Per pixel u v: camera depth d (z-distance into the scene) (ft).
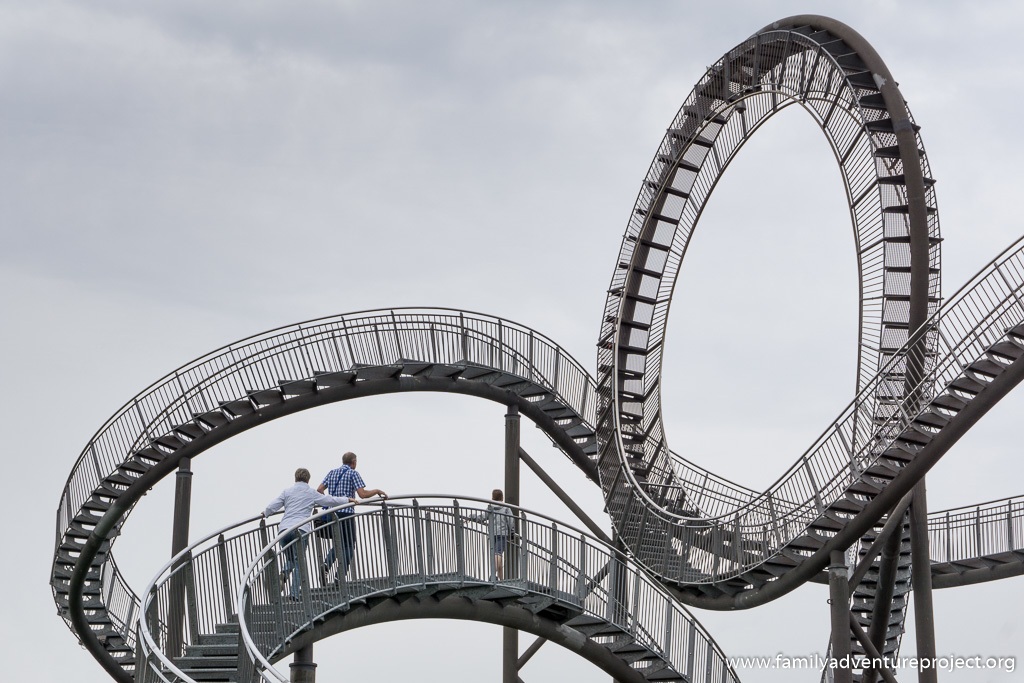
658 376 158.92
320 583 98.53
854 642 141.38
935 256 131.64
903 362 114.21
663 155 166.30
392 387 146.51
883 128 132.98
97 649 157.69
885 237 131.85
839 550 111.04
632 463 152.15
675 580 131.23
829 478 112.47
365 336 147.02
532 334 156.97
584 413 158.92
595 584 116.67
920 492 124.67
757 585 121.80
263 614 91.61
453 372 150.00
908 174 128.26
